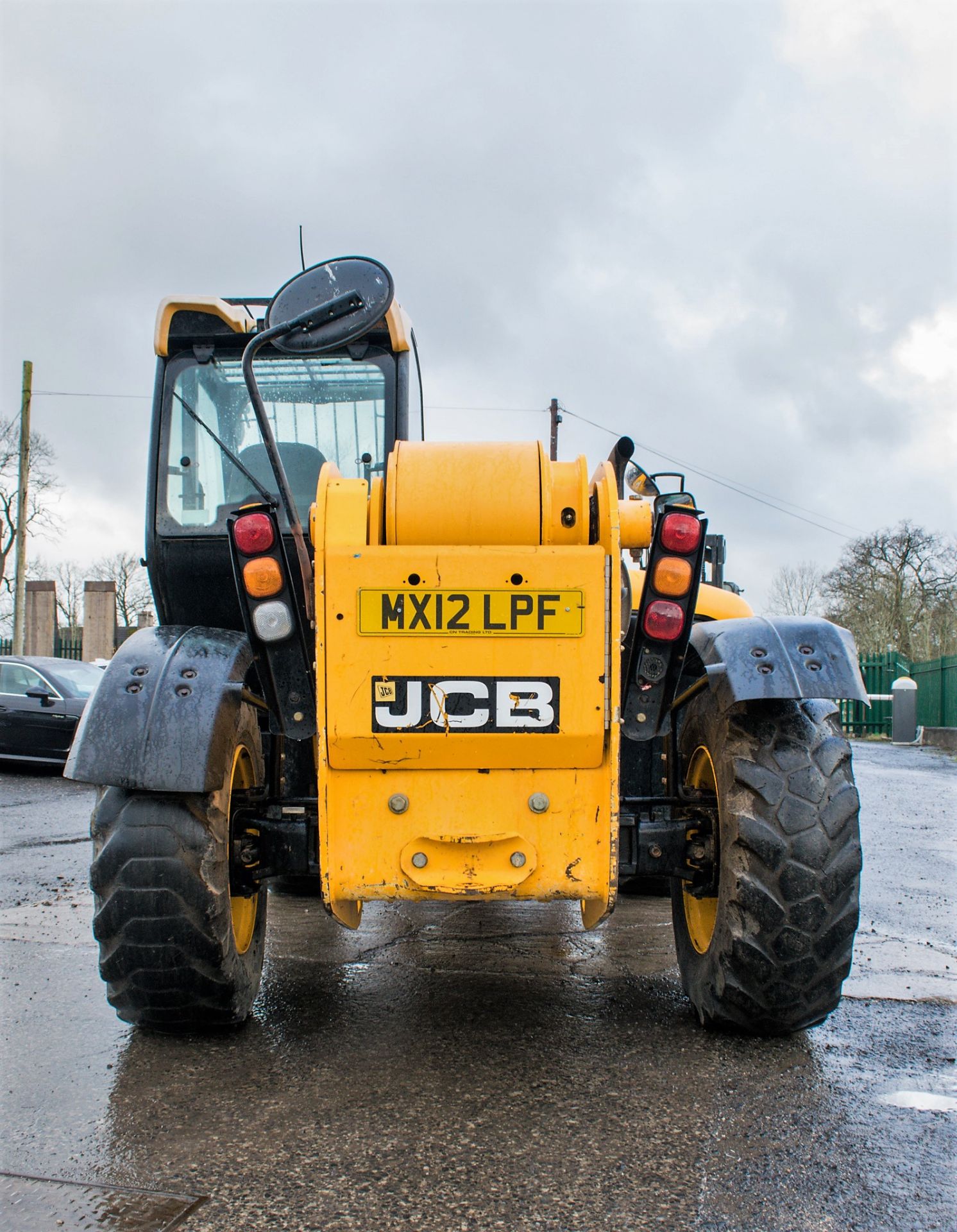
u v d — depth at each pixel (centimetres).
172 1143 225
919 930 433
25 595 2553
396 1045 287
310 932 432
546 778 258
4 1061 273
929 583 3762
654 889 529
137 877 267
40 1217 194
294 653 270
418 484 259
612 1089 254
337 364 426
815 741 287
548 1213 196
